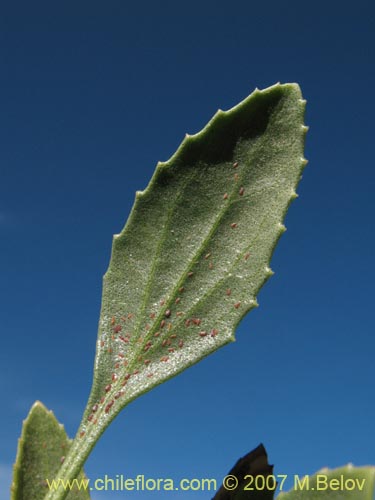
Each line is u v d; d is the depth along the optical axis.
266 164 0.06
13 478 0.06
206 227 0.06
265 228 0.05
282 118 0.06
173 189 0.06
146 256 0.06
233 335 0.05
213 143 0.06
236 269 0.06
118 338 0.06
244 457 0.05
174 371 0.05
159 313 0.06
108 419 0.05
